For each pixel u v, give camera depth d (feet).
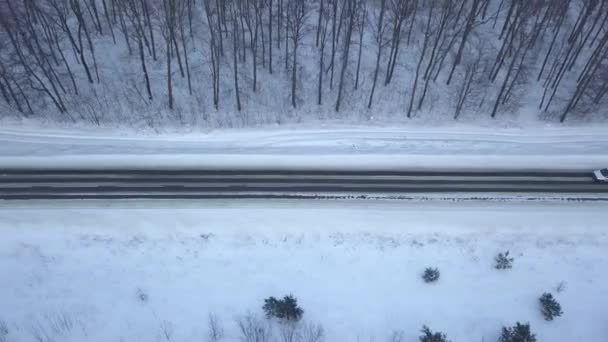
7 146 133.18
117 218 118.32
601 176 133.69
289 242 116.16
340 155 137.18
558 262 115.85
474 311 106.83
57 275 108.88
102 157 132.05
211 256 113.09
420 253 115.75
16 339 99.71
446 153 140.15
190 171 130.41
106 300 105.60
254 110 147.43
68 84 147.64
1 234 114.11
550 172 136.67
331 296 107.65
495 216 123.75
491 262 114.83
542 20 154.40
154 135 138.82
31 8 146.41
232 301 106.01
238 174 130.52
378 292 108.78
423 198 127.54
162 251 113.50
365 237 117.91
